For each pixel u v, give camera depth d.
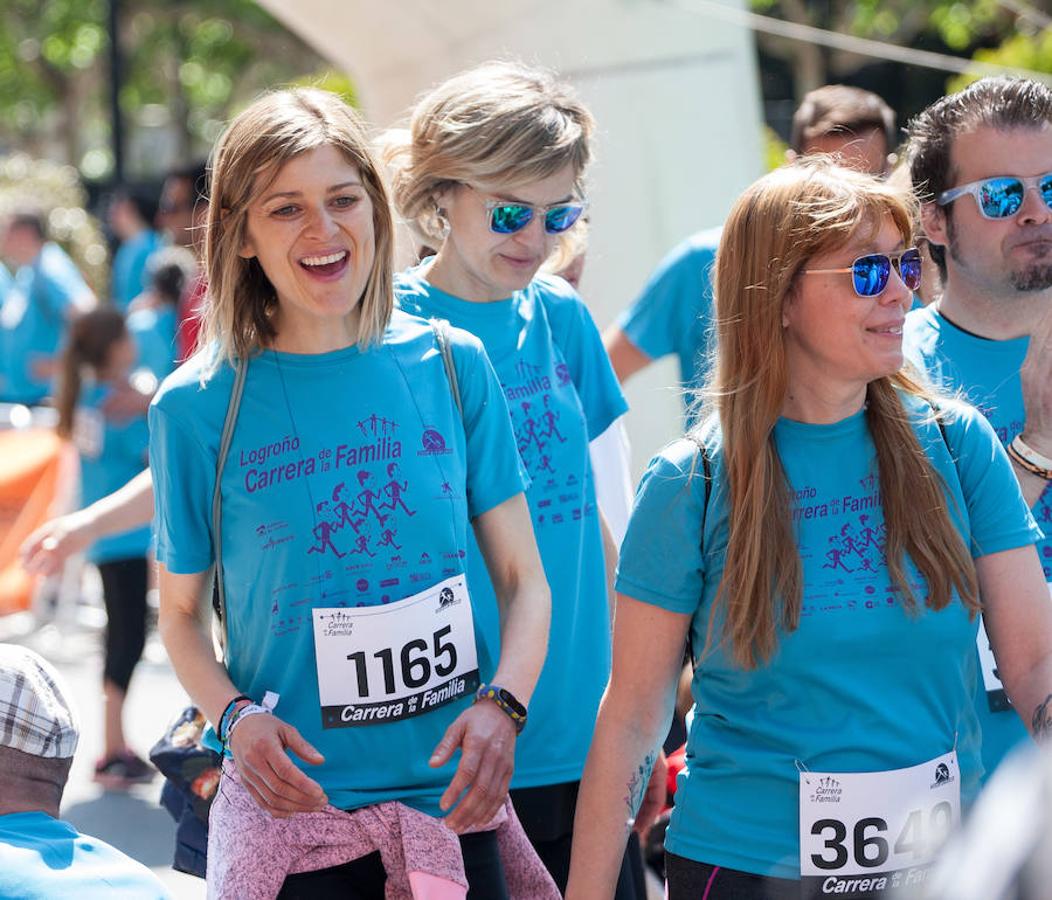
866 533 5.24
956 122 6.88
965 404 5.56
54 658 17.80
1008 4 19.92
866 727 5.18
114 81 40.25
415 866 5.61
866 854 5.16
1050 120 6.82
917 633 5.18
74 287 20.98
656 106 13.75
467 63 13.58
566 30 13.67
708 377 5.63
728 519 5.29
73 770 13.80
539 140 6.78
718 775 5.34
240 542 5.74
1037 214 6.72
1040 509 6.33
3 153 67.88
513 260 6.93
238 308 5.76
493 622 6.51
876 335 5.19
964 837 2.69
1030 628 5.39
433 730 5.82
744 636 5.19
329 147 5.63
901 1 38.38
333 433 5.72
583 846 5.52
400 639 5.69
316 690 5.73
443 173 6.84
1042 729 5.25
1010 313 6.85
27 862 5.37
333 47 14.94
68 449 17.28
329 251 5.62
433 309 7.03
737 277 5.31
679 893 5.42
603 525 7.26
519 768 6.76
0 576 17.22
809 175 5.27
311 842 5.66
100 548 13.25
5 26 60.66
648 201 13.77
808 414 5.34
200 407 5.75
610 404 7.59
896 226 5.23
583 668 6.97
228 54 61.56
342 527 5.68
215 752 6.52
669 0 13.70
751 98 14.38
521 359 7.07
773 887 5.20
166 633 5.91
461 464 5.93
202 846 6.84
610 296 13.75
